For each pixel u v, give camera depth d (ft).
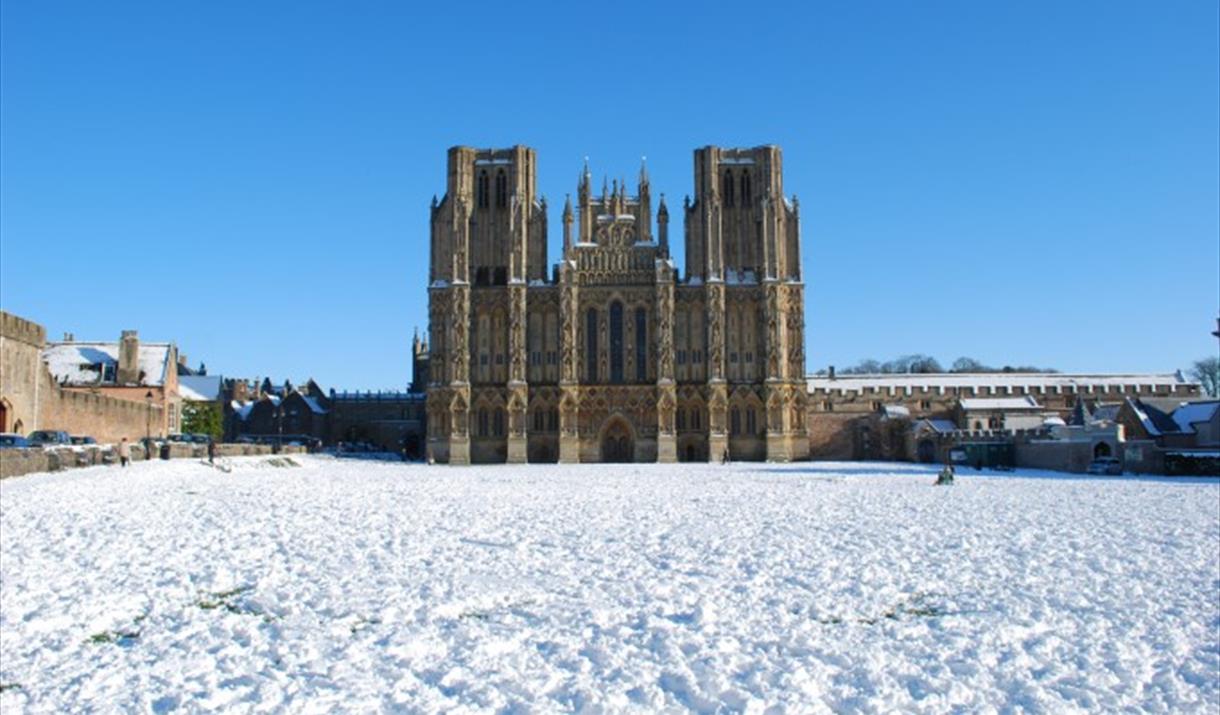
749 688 66.39
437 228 530.68
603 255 524.52
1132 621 85.05
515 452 510.17
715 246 523.29
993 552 120.57
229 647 76.23
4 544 121.70
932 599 93.81
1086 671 70.95
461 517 160.66
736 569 108.88
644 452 515.09
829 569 108.27
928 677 68.95
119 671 70.44
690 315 526.16
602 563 112.27
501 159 538.06
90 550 117.60
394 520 154.10
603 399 516.32
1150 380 566.36
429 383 518.37
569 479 302.04
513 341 516.73
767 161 526.98
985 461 395.96
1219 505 183.21
